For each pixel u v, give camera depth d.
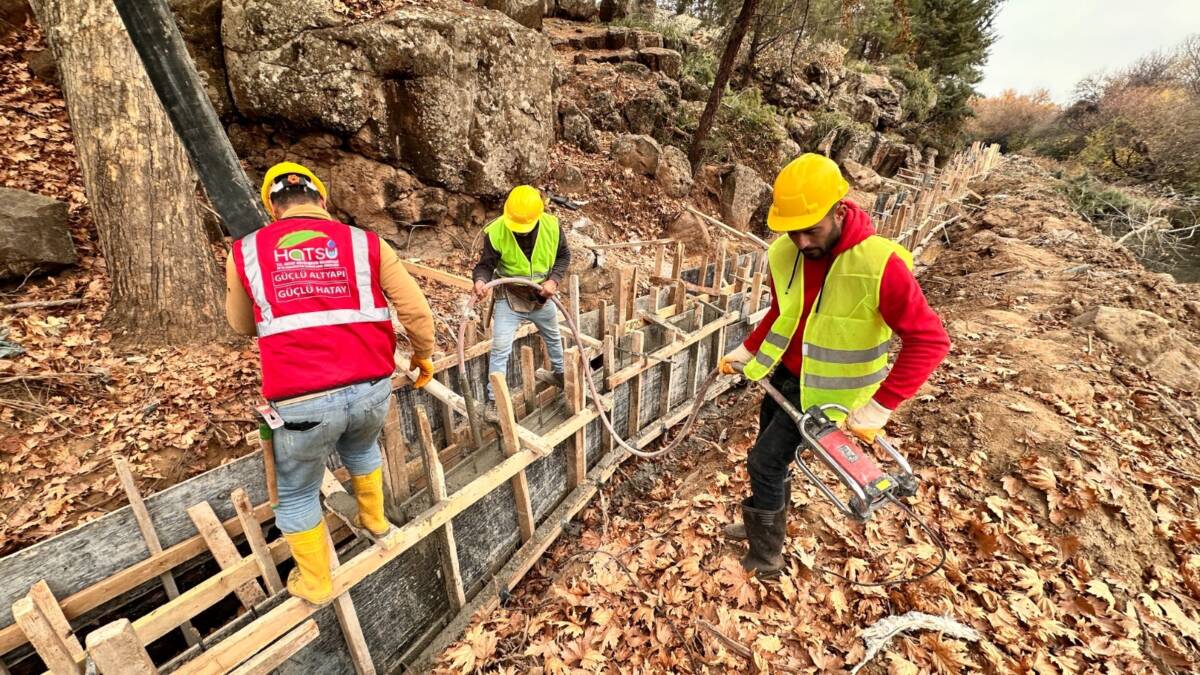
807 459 3.83
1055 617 2.68
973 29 25.22
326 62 5.71
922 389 4.39
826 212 1.85
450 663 2.93
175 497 2.78
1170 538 3.07
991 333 5.54
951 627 2.60
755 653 2.58
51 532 2.98
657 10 17.83
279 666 2.39
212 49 5.77
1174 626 2.65
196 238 4.46
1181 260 13.86
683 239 9.71
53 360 3.86
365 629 2.72
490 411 3.59
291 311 1.76
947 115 26.17
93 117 4.00
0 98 5.32
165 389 3.90
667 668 2.65
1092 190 17.19
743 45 15.27
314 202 1.93
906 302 1.86
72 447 3.42
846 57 22.83
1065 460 3.47
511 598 3.46
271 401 1.85
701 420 5.48
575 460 3.99
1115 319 5.26
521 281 3.52
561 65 11.46
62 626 2.09
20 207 4.35
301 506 2.09
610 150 10.08
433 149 6.47
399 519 3.03
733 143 13.14
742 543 3.27
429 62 6.11
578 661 2.77
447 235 7.17
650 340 5.22
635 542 3.52
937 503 3.36
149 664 1.92
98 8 3.93
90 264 4.80
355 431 2.04
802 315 2.23
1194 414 4.21
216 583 2.36
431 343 2.13
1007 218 11.89
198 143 2.34
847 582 2.91
